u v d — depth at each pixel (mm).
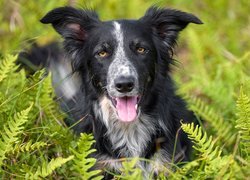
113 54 5305
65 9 5520
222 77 7309
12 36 7746
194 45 7707
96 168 5312
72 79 6504
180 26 5602
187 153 5719
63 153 5188
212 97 6578
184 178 4719
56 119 5578
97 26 5539
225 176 4527
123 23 5441
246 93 5855
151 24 5590
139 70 5242
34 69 6887
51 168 4602
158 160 5398
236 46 8219
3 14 8297
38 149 5055
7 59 5742
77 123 5520
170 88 5723
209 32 8602
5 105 5379
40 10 8180
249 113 4797
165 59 5645
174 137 5523
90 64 5500
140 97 5297
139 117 5500
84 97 5691
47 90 5691
